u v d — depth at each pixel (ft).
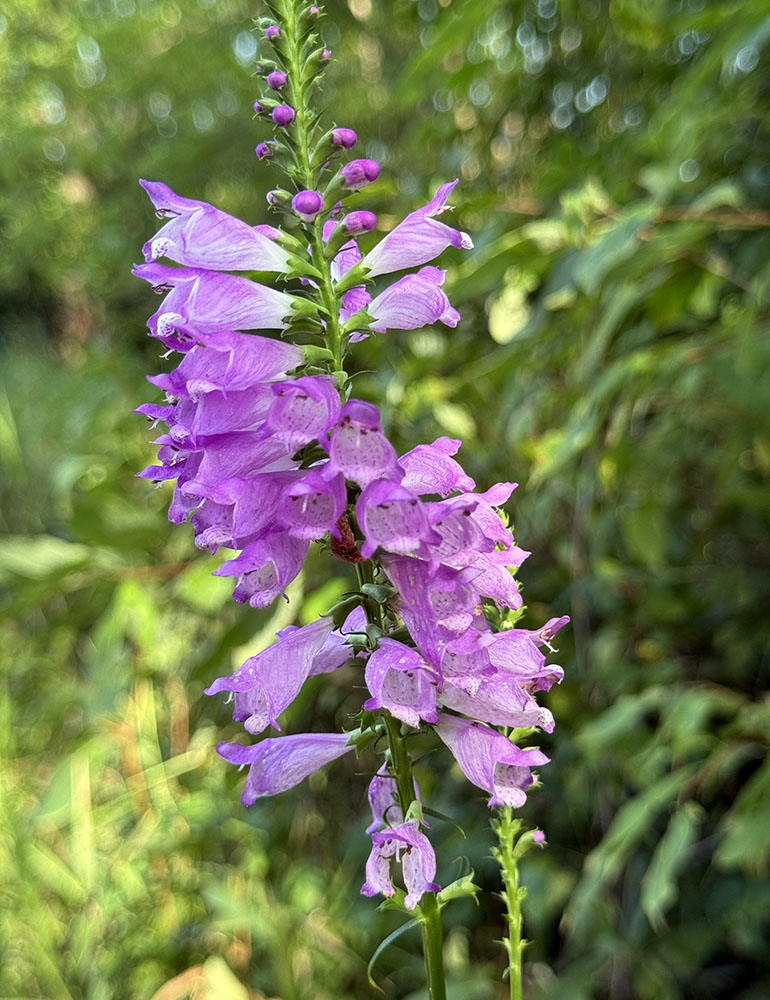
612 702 1.29
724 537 1.35
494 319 1.26
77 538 1.40
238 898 1.27
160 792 1.46
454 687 0.47
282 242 0.46
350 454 0.42
